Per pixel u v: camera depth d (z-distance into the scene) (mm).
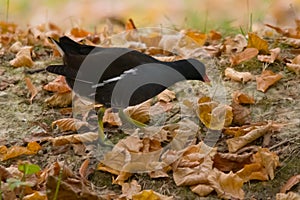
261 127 8664
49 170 8094
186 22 14414
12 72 10742
